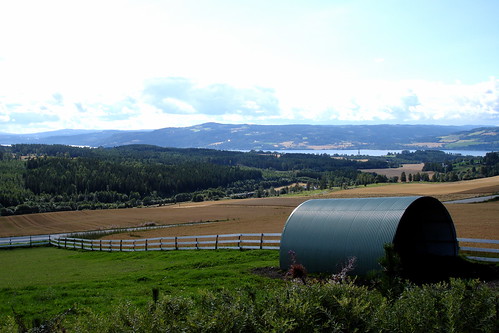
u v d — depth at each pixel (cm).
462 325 788
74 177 16225
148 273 2148
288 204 10506
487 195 8788
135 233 5472
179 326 727
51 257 3697
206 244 3325
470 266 1814
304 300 796
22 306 1502
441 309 809
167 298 818
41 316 1321
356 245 1736
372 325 750
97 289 1741
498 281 1592
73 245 4406
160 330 716
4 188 14225
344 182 19150
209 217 8294
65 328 831
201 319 723
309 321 746
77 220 9050
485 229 3195
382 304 803
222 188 18912
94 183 16200
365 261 1684
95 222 8631
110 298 1543
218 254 2709
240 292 848
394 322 774
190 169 19938
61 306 1468
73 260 3331
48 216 9681
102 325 774
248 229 4541
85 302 1505
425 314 796
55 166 17762
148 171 18612
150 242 4156
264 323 725
